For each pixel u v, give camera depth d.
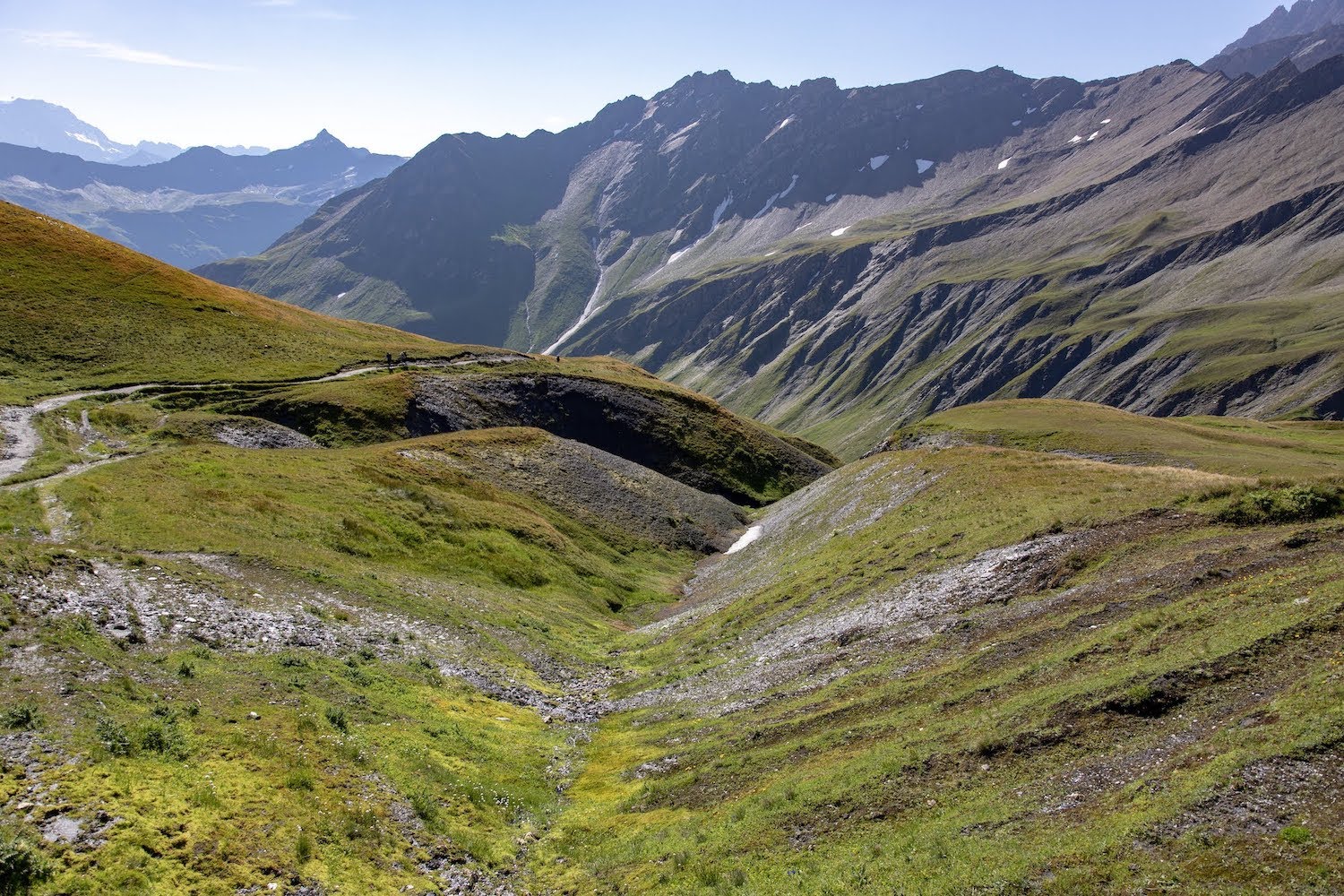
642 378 161.88
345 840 21.05
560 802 28.92
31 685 22.45
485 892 21.84
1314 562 26.52
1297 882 13.75
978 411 116.06
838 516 68.94
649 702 39.31
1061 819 17.97
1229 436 99.44
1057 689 23.55
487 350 155.50
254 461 63.81
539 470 91.94
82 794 18.38
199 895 17.06
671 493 101.56
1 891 15.13
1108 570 33.06
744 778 26.66
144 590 33.78
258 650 32.19
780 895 18.56
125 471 55.50
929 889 16.75
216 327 121.75
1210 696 20.50
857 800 21.92
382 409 101.38
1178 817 16.16
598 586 68.62
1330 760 16.33
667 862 22.14
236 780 21.36
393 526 58.78
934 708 26.16
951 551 43.28
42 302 109.88
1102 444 87.50
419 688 34.84
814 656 37.09
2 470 57.78
